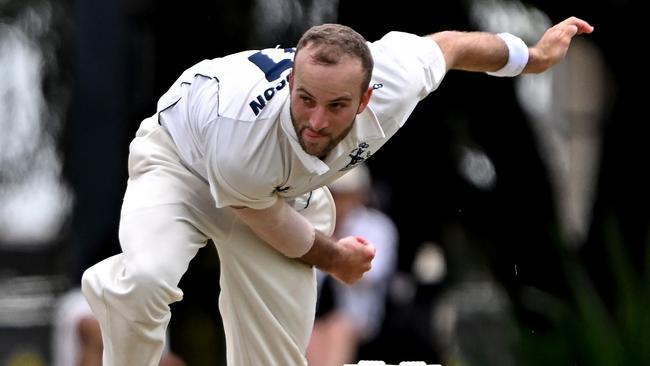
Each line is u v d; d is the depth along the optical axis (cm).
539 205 4178
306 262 2223
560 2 3972
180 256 2105
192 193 2136
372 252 2245
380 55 2047
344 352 3328
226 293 2234
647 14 3962
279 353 2242
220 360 4191
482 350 3853
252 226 2120
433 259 4244
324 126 1927
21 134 4725
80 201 3681
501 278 4016
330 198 2280
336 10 4184
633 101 4041
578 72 4638
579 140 4738
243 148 1984
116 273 2106
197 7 4084
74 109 3753
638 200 4016
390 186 4284
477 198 4203
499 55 2194
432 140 4231
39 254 5206
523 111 4197
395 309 3656
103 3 3716
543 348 3550
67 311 3312
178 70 4091
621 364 3472
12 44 4659
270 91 1980
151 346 2114
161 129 2155
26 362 4991
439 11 4072
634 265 3950
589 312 3519
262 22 4219
